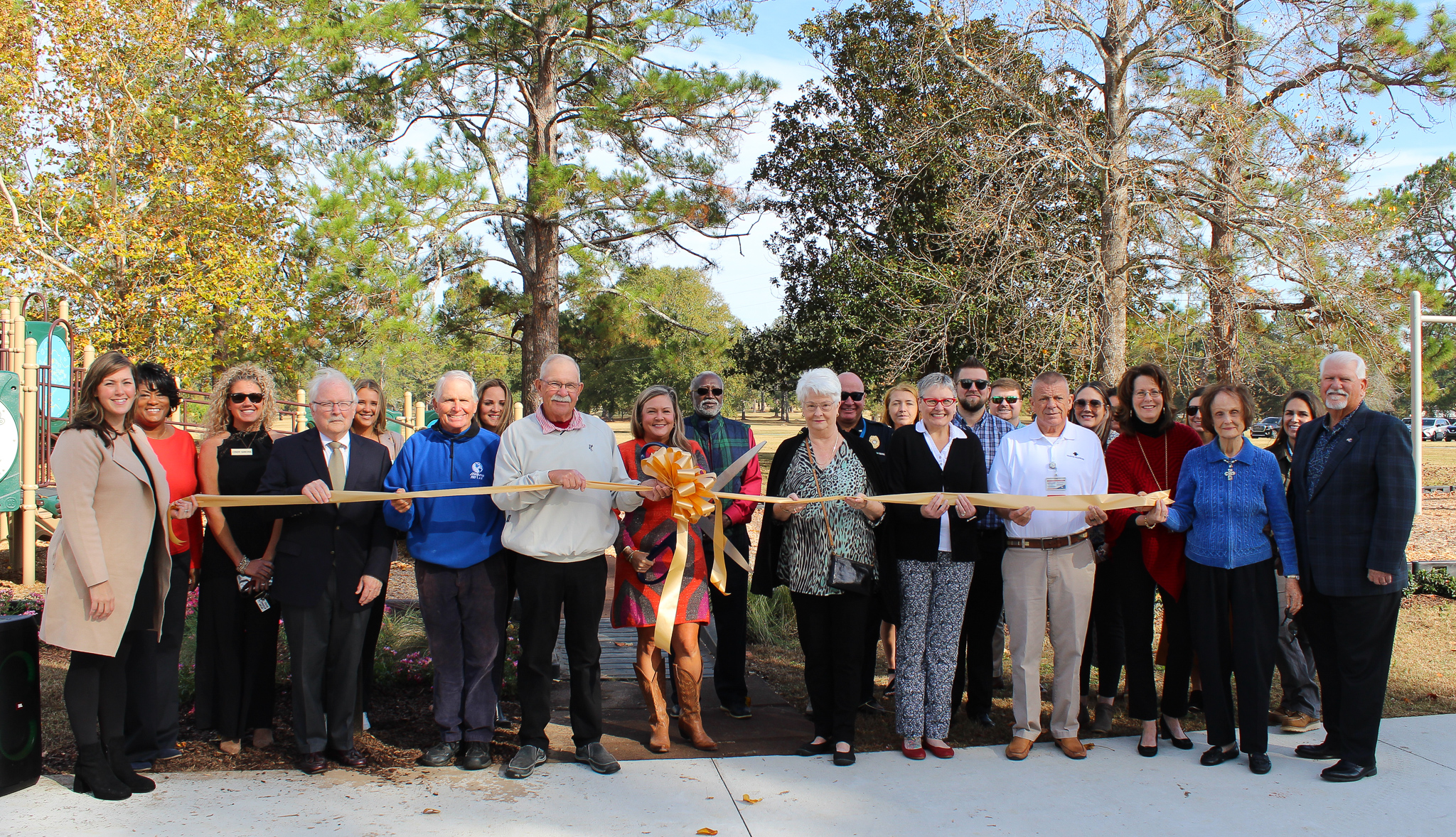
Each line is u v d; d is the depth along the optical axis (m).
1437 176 32.12
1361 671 4.11
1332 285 13.38
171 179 18.14
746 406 103.62
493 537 4.26
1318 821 3.69
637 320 19.61
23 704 3.84
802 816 3.67
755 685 5.74
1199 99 13.89
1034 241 14.61
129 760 4.05
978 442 4.57
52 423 10.59
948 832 3.55
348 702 4.14
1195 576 4.36
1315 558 4.23
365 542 4.19
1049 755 4.41
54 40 17.02
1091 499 4.23
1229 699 4.30
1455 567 8.65
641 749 4.46
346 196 14.93
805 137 23.12
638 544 4.47
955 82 18.06
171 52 17.75
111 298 17.94
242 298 18.14
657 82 17.00
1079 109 15.85
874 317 20.41
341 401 4.20
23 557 8.65
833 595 4.29
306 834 3.45
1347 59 14.52
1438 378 49.03
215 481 4.36
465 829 3.51
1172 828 3.61
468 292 20.08
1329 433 4.33
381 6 16.41
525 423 4.23
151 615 3.92
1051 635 4.45
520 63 19.05
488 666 4.21
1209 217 14.30
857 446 4.53
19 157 17.44
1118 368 14.37
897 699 4.43
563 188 16.72
